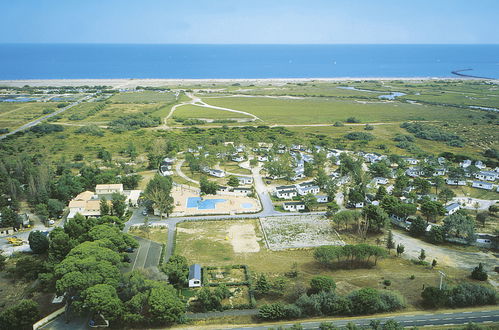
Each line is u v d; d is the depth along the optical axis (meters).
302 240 163.25
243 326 108.62
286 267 141.25
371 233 170.38
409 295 122.44
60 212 186.12
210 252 152.50
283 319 111.94
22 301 108.31
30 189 193.25
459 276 134.62
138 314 106.81
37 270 132.75
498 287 126.81
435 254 152.12
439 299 115.50
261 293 123.94
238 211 192.62
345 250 137.38
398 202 188.38
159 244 158.12
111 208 182.25
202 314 114.12
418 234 169.38
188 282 128.75
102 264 115.88
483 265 143.25
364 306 112.75
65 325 107.88
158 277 121.25
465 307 116.50
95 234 139.75
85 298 106.06
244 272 138.00
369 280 131.50
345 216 169.00
